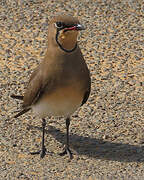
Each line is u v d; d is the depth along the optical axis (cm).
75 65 1136
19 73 1568
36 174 1148
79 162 1201
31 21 1839
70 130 1332
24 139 1294
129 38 1748
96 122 1359
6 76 1554
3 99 1454
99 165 1186
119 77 1549
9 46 1702
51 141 1291
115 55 1659
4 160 1203
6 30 1791
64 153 1237
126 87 1504
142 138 1291
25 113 1402
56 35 1124
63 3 1944
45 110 1181
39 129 1339
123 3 1939
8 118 1375
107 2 1945
